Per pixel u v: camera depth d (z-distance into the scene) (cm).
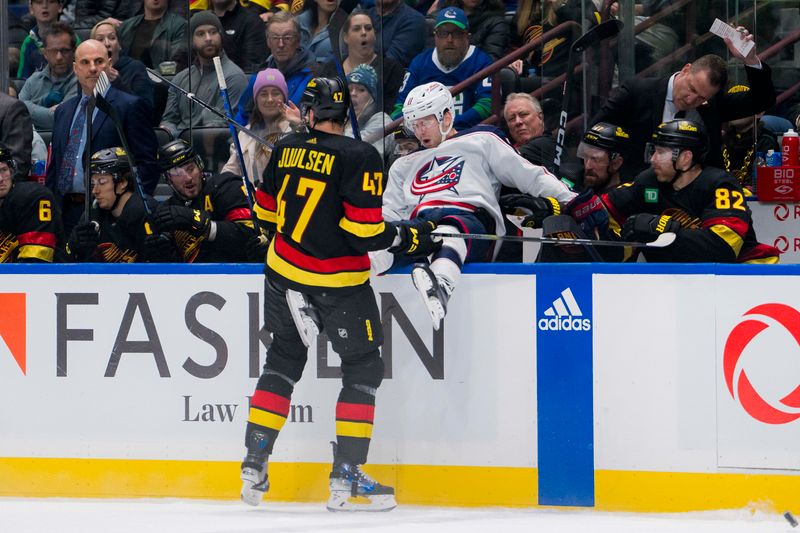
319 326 1552
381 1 2358
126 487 1716
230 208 1945
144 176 2103
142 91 2300
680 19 2306
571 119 2303
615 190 1850
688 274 1571
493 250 1811
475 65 2381
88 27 2466
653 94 2030
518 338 1623
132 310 1705
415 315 1648
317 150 1519
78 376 1719
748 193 2034
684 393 1577
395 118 2370
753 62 2000
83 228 1845
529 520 1551
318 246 1520
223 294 1683
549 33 2320
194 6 2352
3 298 1731
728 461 1569
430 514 1593
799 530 1485
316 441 1678
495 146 1788
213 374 1689
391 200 1844
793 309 1549
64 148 2155
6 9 2442
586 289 1602
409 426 1655
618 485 1599
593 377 1602
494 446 1633
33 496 1734
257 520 1559
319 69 2352
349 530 1492
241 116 2331
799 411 1551
